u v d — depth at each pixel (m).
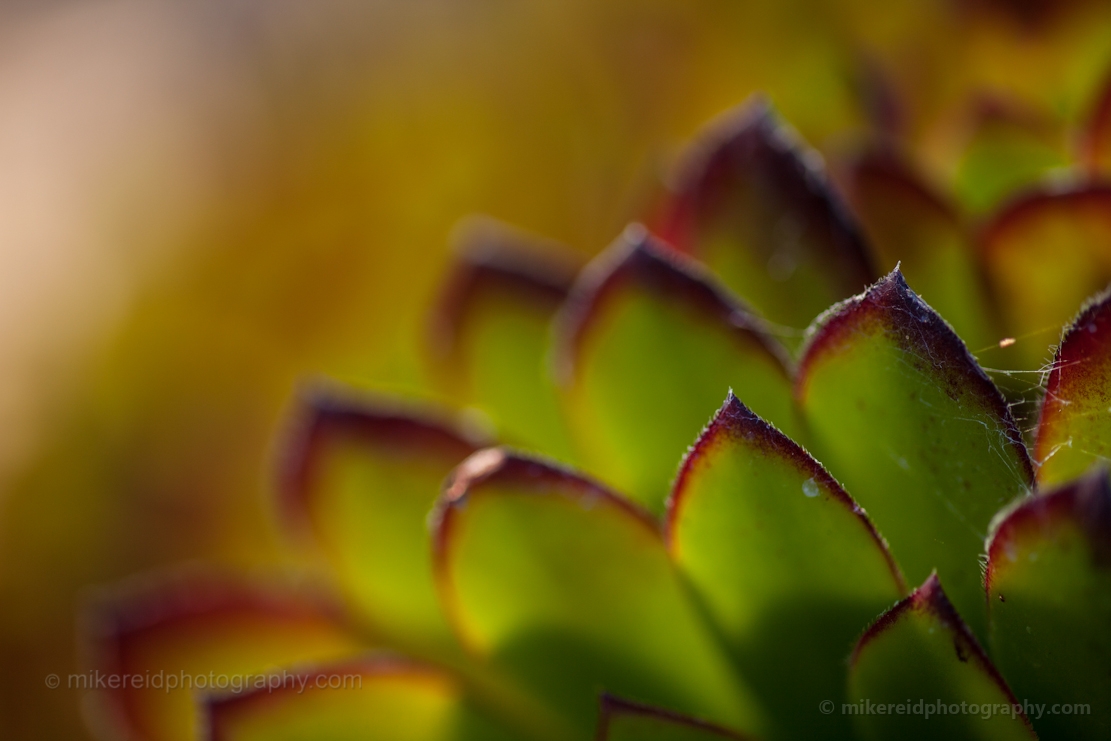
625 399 0.17
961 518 0.16
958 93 0.20
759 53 0.22
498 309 0.19
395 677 0.17
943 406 0.16
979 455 0.16
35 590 0.26
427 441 0.18
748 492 0.16
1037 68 0.19
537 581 0.17
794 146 0.18
